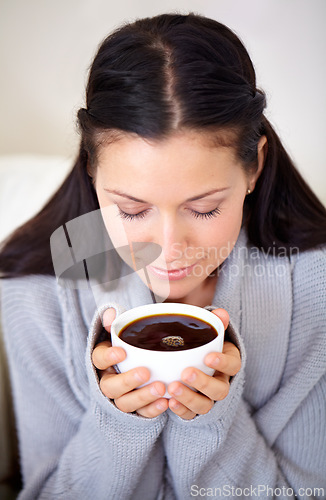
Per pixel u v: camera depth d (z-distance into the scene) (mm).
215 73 658
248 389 953
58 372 978
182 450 775
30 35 1629
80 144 868
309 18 1623
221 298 895
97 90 707
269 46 1664
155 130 626
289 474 872
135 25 755
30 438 991
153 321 664
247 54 806
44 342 974
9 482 1171
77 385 930
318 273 938
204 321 662
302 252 959
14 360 1000
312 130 1788
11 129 1765
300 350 942
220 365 600
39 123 1758
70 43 1646
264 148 857
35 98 1721
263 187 894
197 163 646
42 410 983
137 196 670
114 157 667
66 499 841
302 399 909
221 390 627
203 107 631
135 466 773
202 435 756
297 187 938
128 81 646
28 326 975
